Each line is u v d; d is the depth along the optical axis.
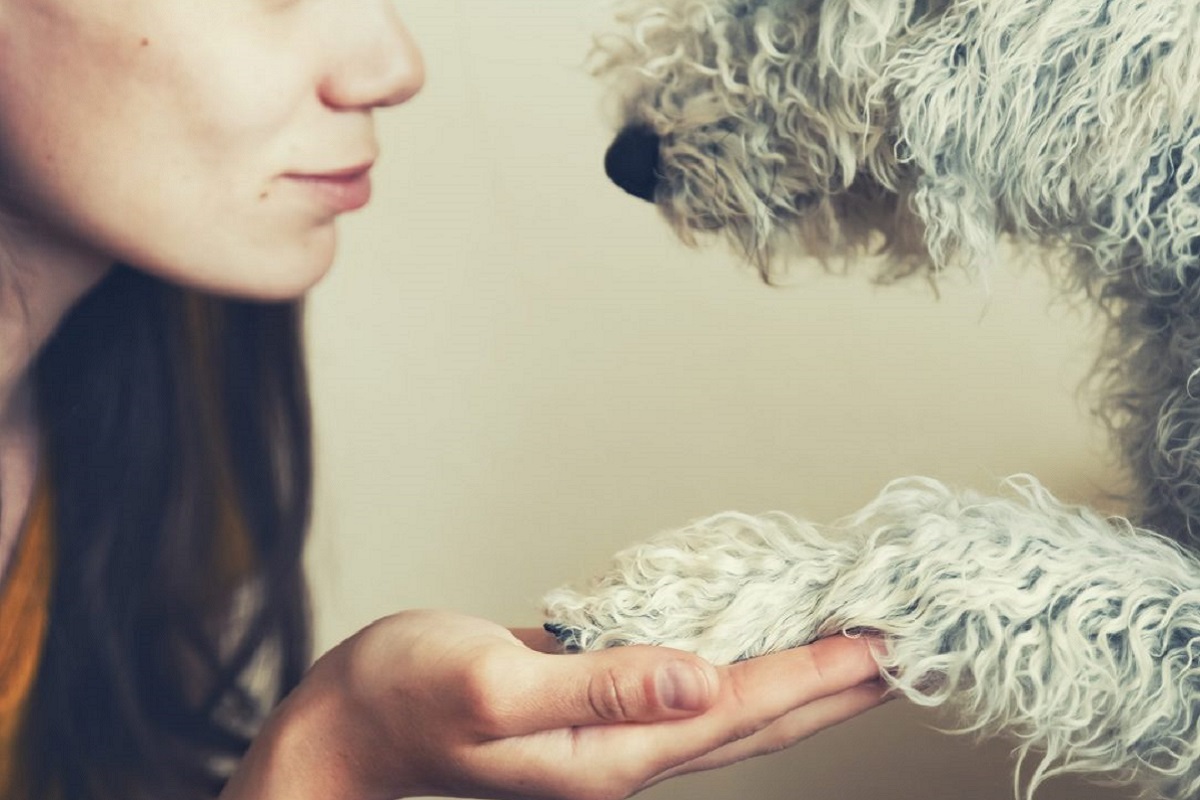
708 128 0.84
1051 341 1.10
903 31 0.77
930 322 1.11
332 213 0.94
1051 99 0.74
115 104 0.83
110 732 0.95
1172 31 0.70
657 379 1.12
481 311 1.12
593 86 1.10
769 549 0.71
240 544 1.03
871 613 0.66
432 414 1.12
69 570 0.95
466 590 1.12
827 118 0.80
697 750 0.64
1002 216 0.81
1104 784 0.77
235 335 1.00
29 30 0.80
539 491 1.12
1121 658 0.66
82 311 0.92
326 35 0.89
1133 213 0.74
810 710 0.69
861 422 1.12
